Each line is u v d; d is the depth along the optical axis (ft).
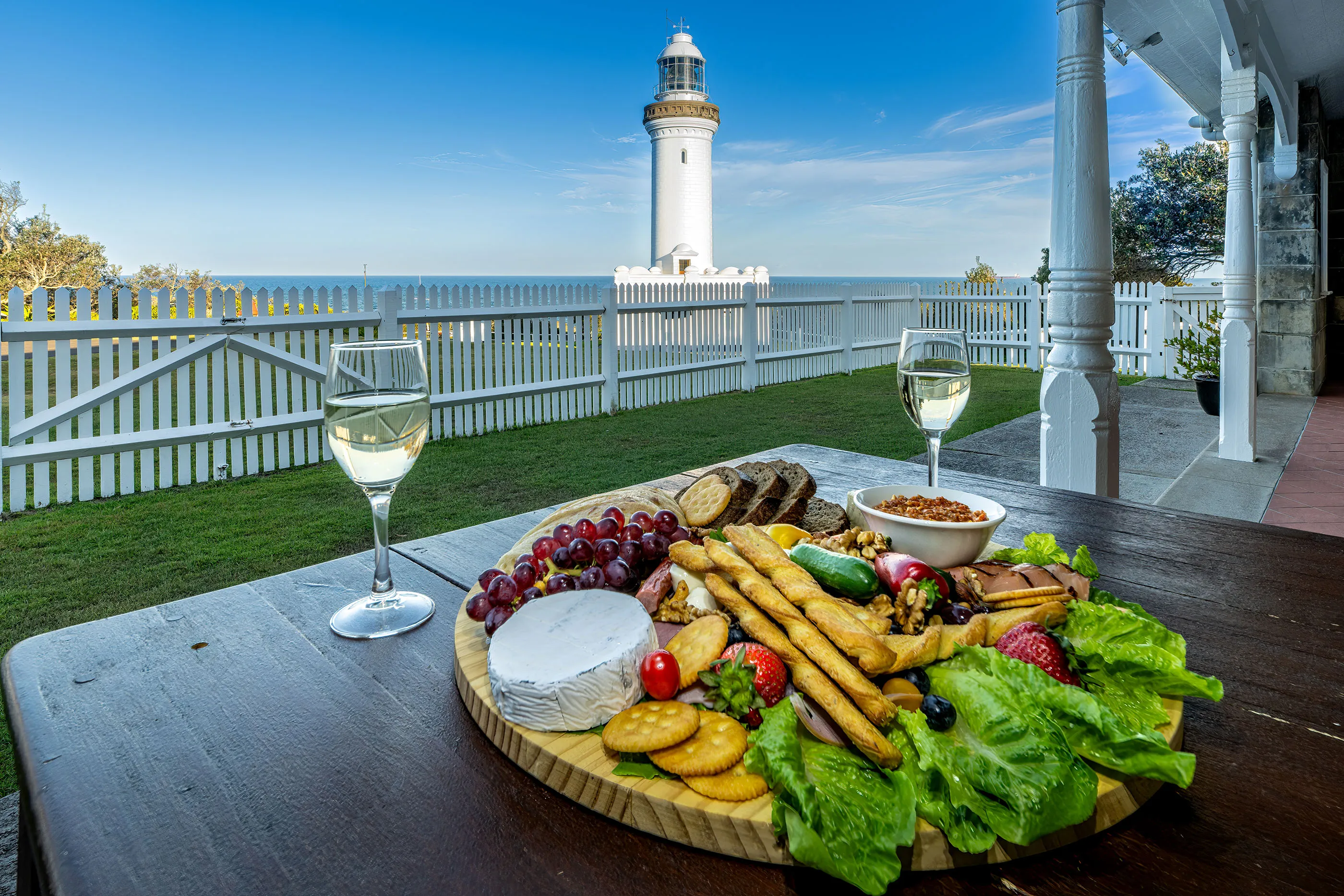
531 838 2.09
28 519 17.38
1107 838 2.05
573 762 2.20
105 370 19.69
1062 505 5.58
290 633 3.48
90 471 19.29
